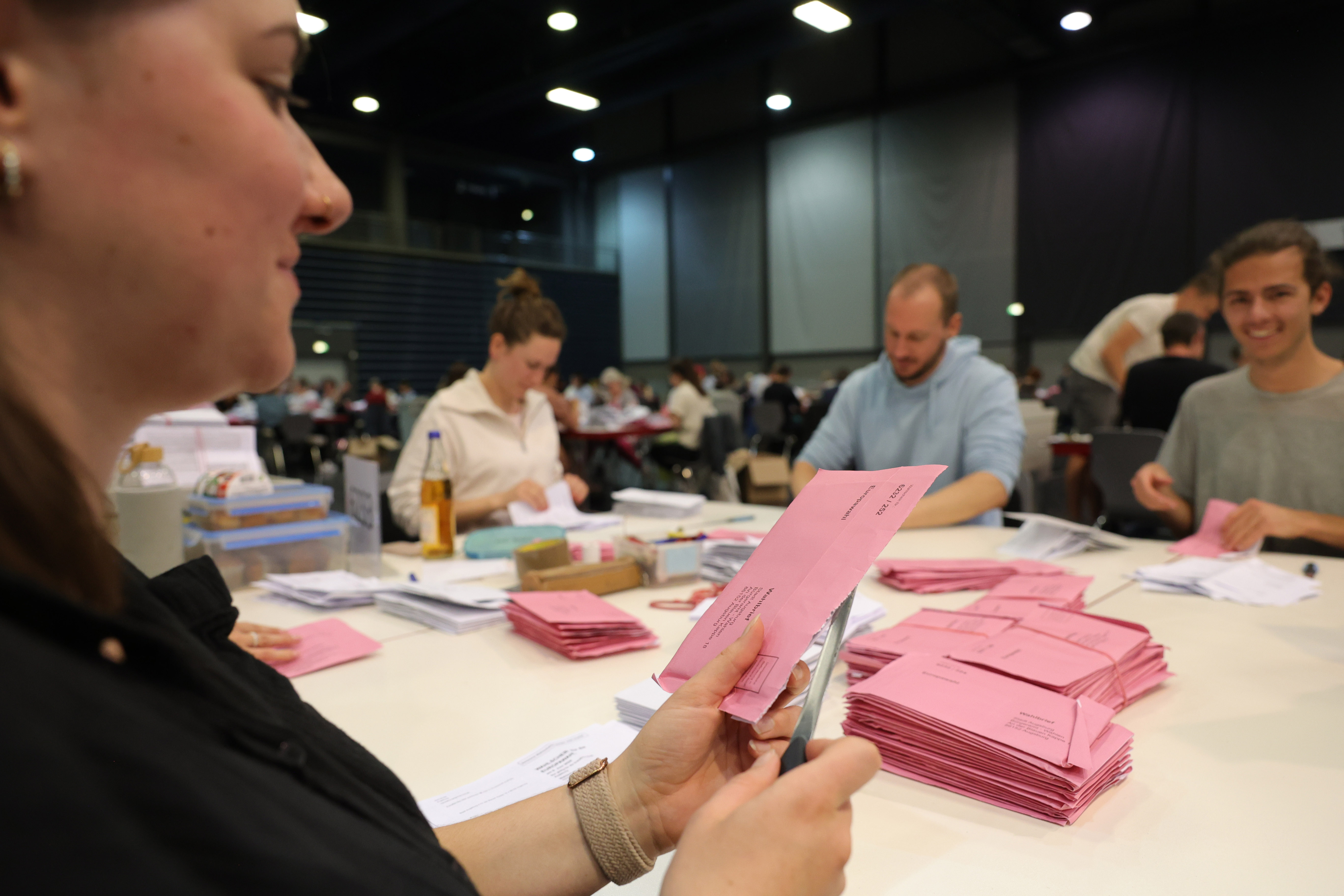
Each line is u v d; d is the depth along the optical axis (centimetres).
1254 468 185
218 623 46
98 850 17
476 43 1313
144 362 32
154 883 18
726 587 56
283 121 36
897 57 1216
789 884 36
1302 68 920
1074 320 1100
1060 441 395
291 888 22
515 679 99
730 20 1013
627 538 150
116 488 124
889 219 1256
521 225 1838
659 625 120
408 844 34
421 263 1487
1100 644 90
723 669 50
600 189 1666
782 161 1372
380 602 131
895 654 89
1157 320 445
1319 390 177
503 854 53
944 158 1194
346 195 40
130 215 29
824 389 923
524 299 229
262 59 33
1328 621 115
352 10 1076
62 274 29
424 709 90
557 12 1008
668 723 52
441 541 169
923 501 196
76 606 23
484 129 1548
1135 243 1045
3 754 16
